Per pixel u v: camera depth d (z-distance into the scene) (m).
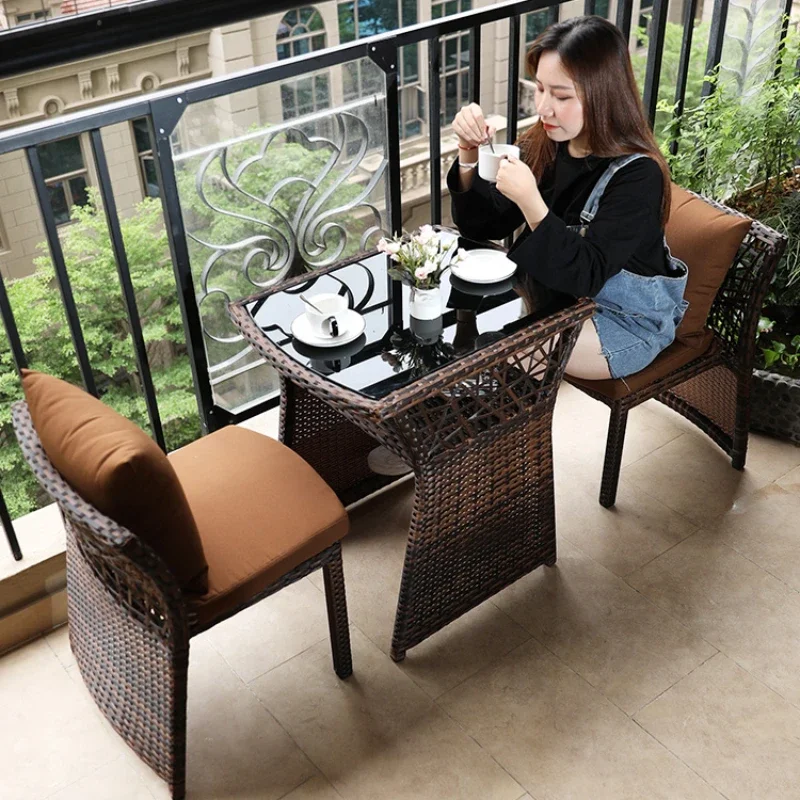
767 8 3.24
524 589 2.35
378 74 2.44
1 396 15.31
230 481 1.93
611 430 2.42
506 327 2.03
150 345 16.70
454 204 2.36
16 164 17.09
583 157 2.15
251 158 2.40
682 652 2.18
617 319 2.26
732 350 2.50
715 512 2.55
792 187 3.21
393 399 1.72
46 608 2.25
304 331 2.04
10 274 17.91
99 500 1.48
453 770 1.94
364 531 2.53
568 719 2.04
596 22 1.98
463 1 18.72
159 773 1.88
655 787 1.89
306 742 2.01
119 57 16.33
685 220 2.35
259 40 17.28
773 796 1.87
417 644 2.21
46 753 2.00
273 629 2.27
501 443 2.02
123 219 18.05
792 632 2.22
